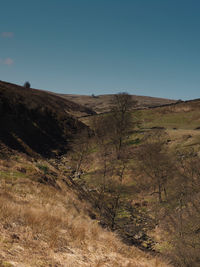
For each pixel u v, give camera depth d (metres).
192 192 24.19
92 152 55.28
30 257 5.23
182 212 22.70
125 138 58.69
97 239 9.12
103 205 28.33
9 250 5.18
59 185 22.84
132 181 38.91
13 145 35.06
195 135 52.50
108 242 9.20
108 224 23.12
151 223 29.41
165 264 9.96
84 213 18.80
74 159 52.25
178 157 40.41
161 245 23.52
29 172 20.80
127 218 29.77
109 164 44.53
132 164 43.41
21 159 25.17
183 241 18.36
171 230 25.62
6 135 38.38
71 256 6.34
